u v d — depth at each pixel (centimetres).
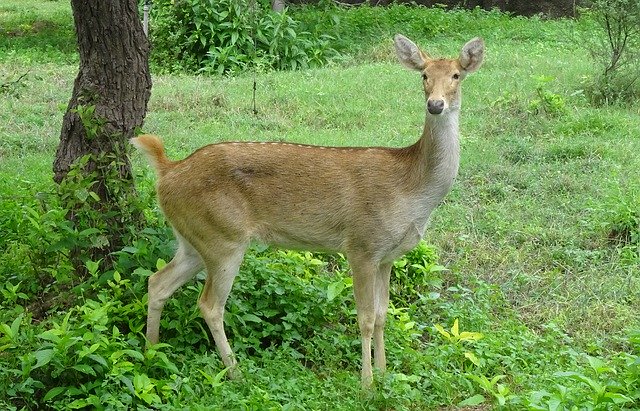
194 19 2384
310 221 959
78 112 1025
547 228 1325
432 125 938
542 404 830
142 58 1098
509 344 1025
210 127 1773
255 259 1088
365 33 2680
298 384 908
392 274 1170
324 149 973
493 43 2555
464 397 925
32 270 1084
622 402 811
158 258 1034
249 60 2347
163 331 999
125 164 1088
